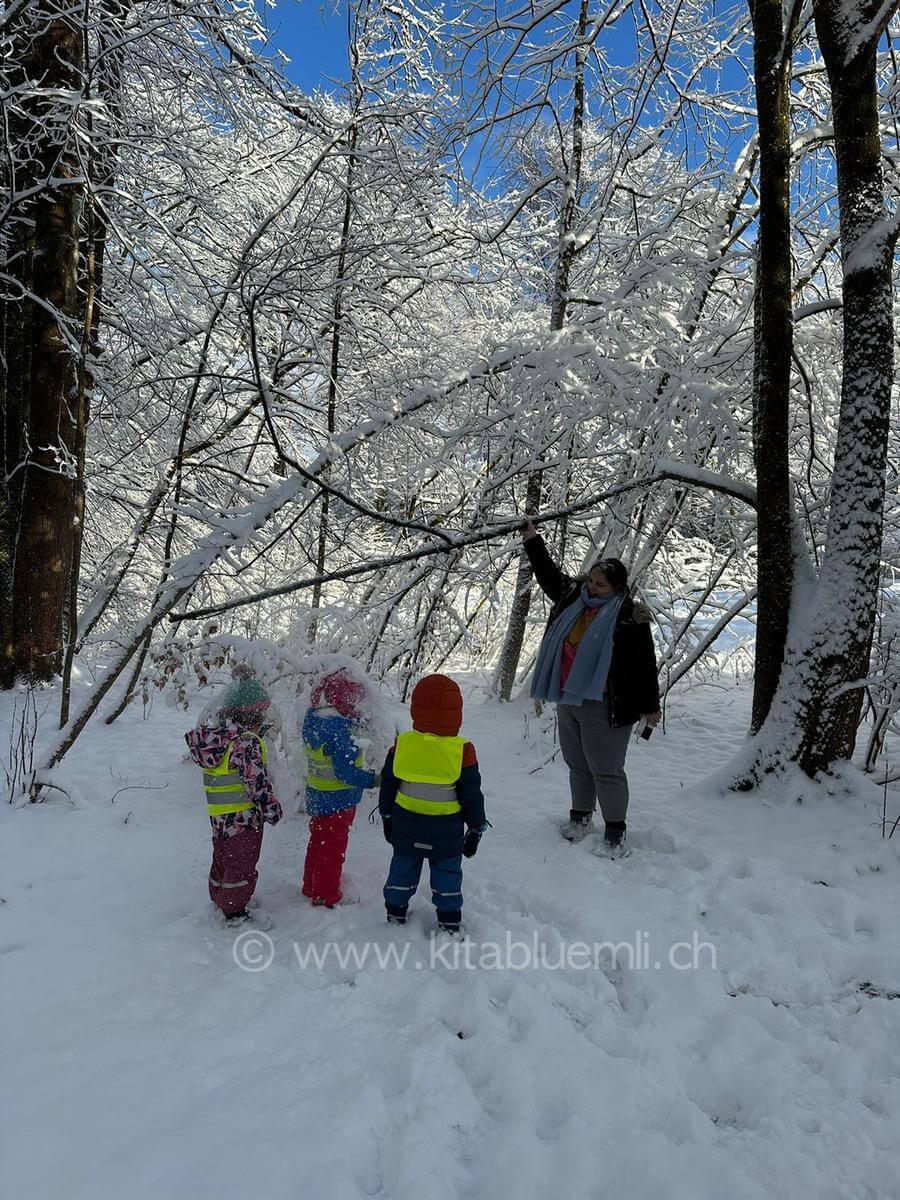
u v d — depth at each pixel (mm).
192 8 7074
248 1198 1885
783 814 4480
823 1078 2424
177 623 4648
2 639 7434
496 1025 2635
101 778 5051
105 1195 1881
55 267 7039
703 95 7289
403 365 7883
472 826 3266
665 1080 2414
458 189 7758
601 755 4035
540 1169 2039
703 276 6254
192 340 8602
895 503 6418
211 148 8414
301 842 4160
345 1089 2303
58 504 7461
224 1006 2721
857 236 4590
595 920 3355
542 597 8414
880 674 5250
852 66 4547
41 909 3391
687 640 7512
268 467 10258
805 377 5266
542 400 6160
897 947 3092
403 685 7504
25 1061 2377
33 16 6453
